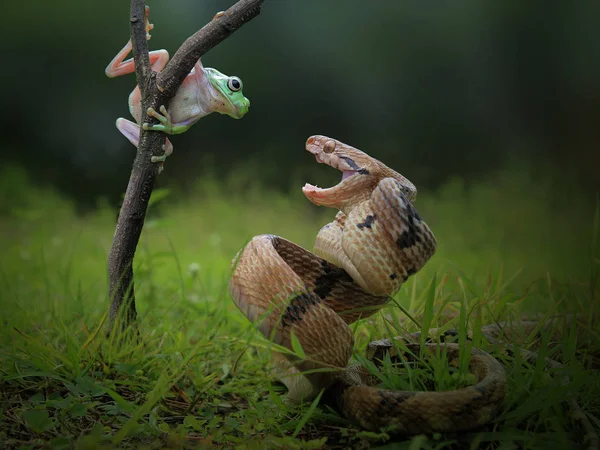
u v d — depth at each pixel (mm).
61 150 3326
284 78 3631
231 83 980
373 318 1025
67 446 879
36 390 951
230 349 1021
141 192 977
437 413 878
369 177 940
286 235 1983
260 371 1014
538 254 1686
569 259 1468
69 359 962
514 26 3686
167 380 925
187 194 2857
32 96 3312
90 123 3344
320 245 956
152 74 971
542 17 3674
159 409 946
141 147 975
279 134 3607
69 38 3320
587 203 2592
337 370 901
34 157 3295
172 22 3309
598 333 1014
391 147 3590
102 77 3338
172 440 887
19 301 1117
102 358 970
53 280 1297
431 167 3527
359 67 3666
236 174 3014
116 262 981
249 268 924
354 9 3674
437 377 906
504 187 2666
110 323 986
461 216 2271
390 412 883
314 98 3645
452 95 3701
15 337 1003
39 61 3318
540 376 920
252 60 3607
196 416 944
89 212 2896
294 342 892
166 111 970
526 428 896
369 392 889
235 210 2305
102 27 3344
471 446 876
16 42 3289
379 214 917
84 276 1327
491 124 3660
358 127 3656
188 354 989
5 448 885
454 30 3695
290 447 883
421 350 932
